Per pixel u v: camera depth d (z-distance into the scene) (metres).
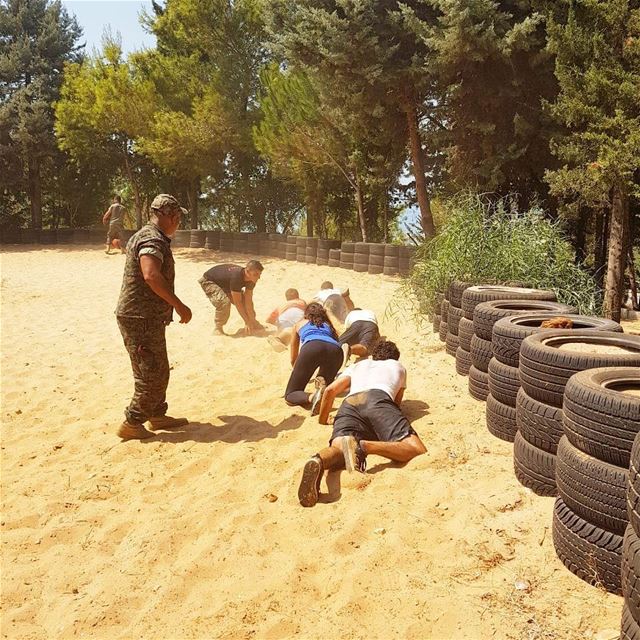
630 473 2.67
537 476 4.09
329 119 19.78
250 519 4.12
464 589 3.24
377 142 18.44
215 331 10.10
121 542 4.03
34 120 31.39
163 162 26.16
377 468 4.81
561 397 3.97
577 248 14.56
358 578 3.37
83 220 36.34
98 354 9.15
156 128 25.12
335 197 24.38
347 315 8.84
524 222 9.52
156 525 4.13
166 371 5.73
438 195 20.64
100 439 5.82
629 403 3.10
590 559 3.21
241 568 3.60
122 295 5.55
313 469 4.26
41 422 6.41
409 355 8.17
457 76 15.61
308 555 3.67
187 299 13.94
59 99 33.66
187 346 9.41
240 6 24.64
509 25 14.03
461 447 4.95
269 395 6.88
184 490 4.74
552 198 15.09
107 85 26.09
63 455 5.49
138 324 5.54
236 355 8.82
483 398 6.07
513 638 2.88
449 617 3.03
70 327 11.19
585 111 10.50
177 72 26.39
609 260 11.64
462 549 3.58
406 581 3.32
